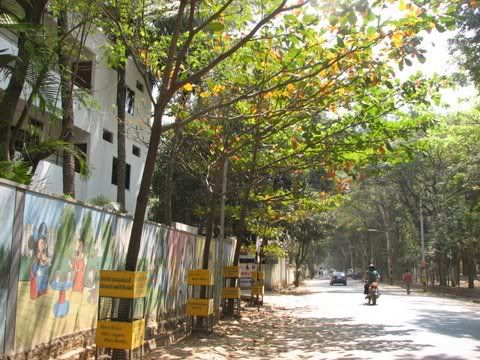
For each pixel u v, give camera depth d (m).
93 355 8.36
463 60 19.20
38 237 6.98
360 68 10.55
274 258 42.75
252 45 11.02
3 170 7.00
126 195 26.23
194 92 15.34
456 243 35.69
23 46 7.84
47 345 7.20
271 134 13.58
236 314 17.89
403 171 39.91
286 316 19.31
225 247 20.20
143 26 11.05
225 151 14.57
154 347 10.92
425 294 40.66
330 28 9.12
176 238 13.30
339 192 19.56
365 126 13.66
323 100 11.98
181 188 29.09
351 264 112.69
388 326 15.96
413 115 14.41
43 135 10.50
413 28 8.84
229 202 25.91
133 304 7.72
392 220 58.59
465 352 10.80
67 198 7.76
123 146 20.81
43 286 7.12
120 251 9.80
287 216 22.75
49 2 11.12
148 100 27.64
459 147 28.84
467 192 29.41
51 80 8.01
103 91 22.47
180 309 13.64
